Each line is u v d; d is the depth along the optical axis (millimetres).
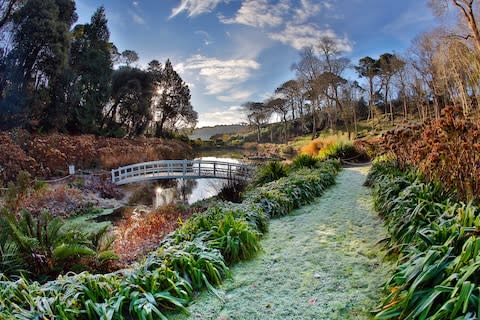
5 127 14406
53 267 3607
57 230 3984
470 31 17109
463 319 1416
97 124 21188
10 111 14547
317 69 33750
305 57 34156
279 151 29406
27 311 1947
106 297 2213
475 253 1671
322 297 2283
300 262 2930
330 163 9188
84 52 20297
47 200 7953
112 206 9016
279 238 3684
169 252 2758
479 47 15602
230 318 2113
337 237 3543
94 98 19938
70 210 7887
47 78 16766
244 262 3033
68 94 17906
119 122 26359
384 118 37625
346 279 2516
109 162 14688
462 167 3047
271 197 4949
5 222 3893
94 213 8180
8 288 2164
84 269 3717
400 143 5625
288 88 41500
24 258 3562
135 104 25719
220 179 12414
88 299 2156
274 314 2125
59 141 13633
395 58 31828
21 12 15211
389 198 4020
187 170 14258
